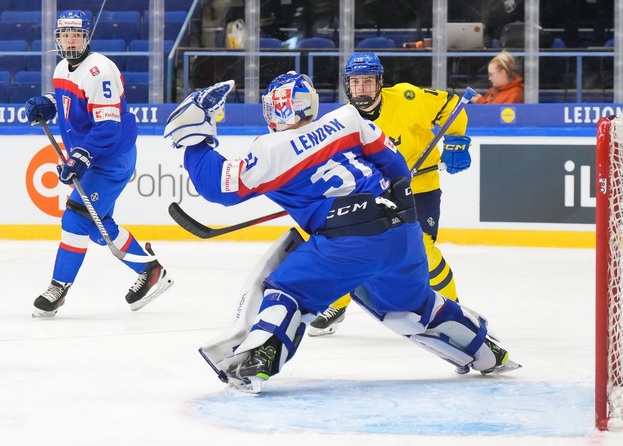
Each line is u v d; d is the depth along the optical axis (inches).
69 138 467.8
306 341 401.1
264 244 723.4
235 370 299.4
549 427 261.9
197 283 555.5
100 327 426.9
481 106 719.1
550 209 708.0
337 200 294.0
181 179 730.2
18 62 775.7
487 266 620.1
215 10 769.6
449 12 768.3
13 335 407.5
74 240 453.1
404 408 283.9
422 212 405.7
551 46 770.8
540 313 463.5
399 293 308.5
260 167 292.2
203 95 295.1
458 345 323.0
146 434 256.1
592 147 703.1
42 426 264.4
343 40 749.9
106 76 450.6
